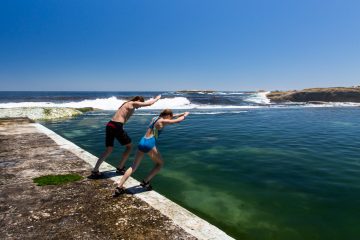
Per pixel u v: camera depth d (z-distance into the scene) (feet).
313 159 32.73
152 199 15.90
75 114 88.38
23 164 22.48
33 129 41.19
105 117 81.41
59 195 16.22
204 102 160.76
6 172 20.40
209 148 38.09
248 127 60.39
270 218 17.69
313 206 19.49
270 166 29.48
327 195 21.56
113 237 11.84
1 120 51.47
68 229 12.45
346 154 35.45
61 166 21.95
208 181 24.48
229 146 39.58
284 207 19.30
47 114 79.00
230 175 26.27
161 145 39.93
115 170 21.04
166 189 22.45
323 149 38.45
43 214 13.85
